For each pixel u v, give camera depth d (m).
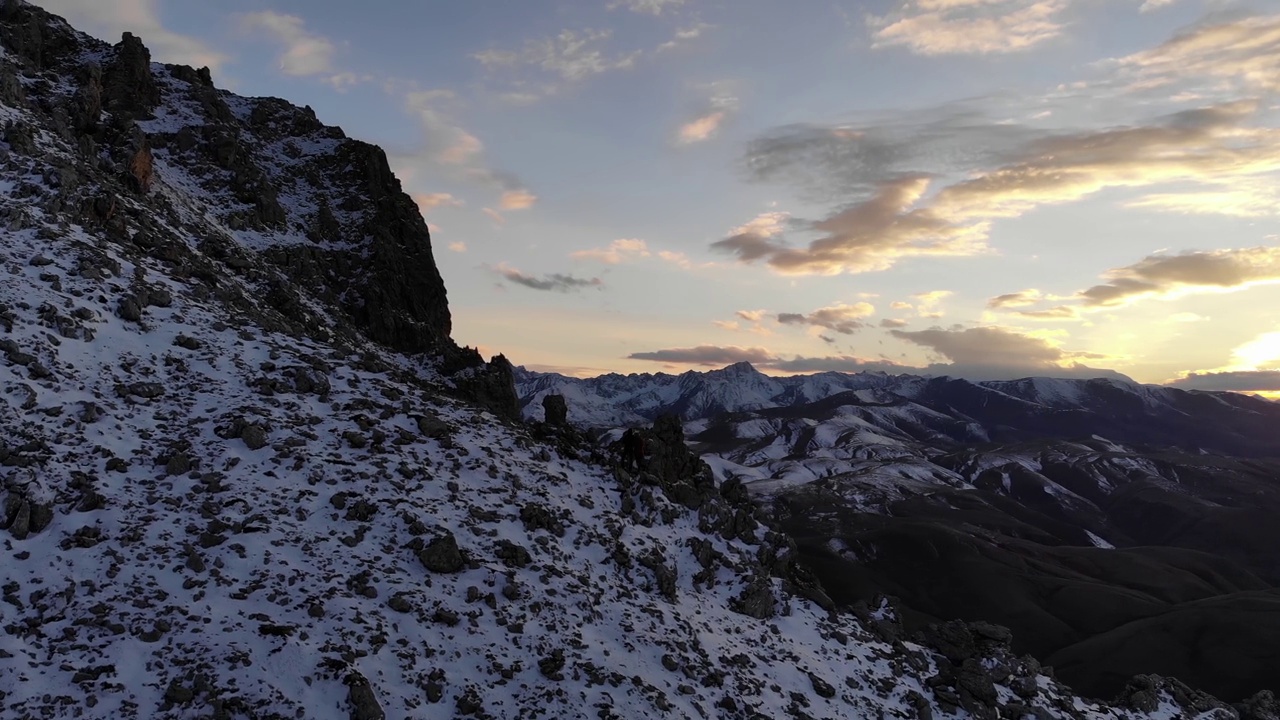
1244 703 45.16
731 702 27.34
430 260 66.50
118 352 32.94
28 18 62.31
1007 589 182.00
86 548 23.28
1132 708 41.38
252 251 54.56
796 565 44.12
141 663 20.12
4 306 30.66
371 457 32.62
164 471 27.70
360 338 53.41
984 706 35.12
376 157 72.19
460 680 23.27
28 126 45.38
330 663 21.52
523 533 32.09
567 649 26.30
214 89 75.00
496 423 42.00
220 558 24.44
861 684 33.47
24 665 18.92
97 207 41.28
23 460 24.80
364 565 26.45
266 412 33.00
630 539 36.00
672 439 46.72
